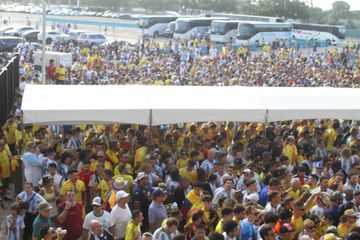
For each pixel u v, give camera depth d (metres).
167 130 25.14
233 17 116.31
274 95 23.39
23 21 126.38
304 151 22.38
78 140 22.48
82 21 125.50
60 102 20.77
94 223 12.85
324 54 73.88
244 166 18.70
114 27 118.94
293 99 23.11
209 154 19.61
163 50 73.00
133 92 22.73
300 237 12.76
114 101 21.20
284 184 17.44
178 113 20.91
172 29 98.81
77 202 15.18
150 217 15.43
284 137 23.11
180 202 16.50
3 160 20.41
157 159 19.75
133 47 70.56
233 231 12.80
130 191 17.38
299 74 52.59
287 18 145.88
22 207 14.96
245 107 21.73
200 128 24.47
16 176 20.55
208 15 114.25
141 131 22.97
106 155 20.30
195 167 18.70
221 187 16.39
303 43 95.12
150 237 12.42
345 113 22.97
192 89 23.92
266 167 18.78
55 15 137.50
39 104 20.45
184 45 76.94
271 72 51.88
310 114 22.58
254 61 63.38
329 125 26.55
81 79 44.66
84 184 17.30
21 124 21.52
